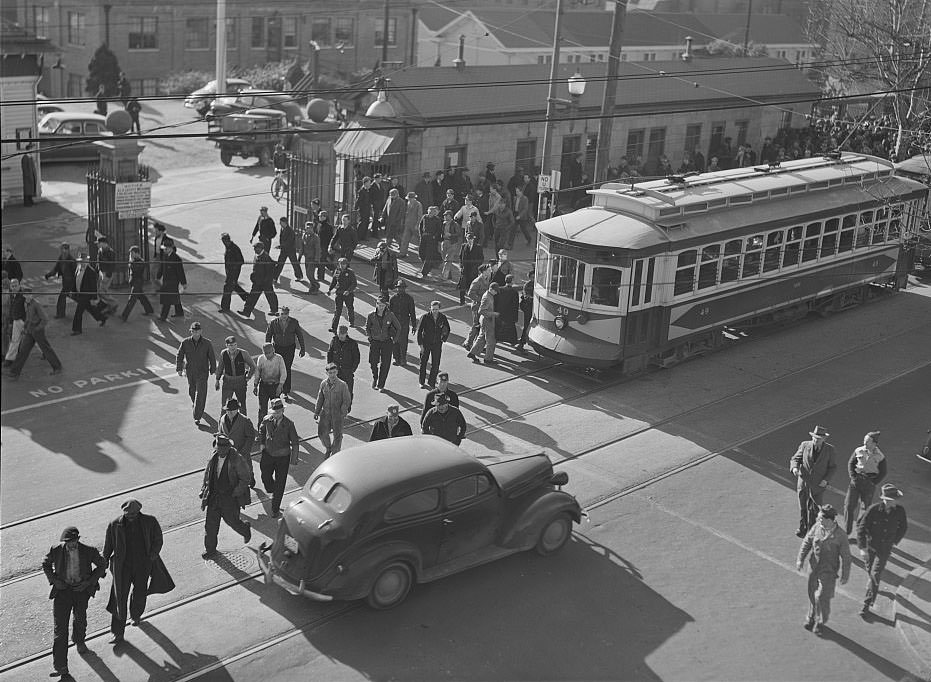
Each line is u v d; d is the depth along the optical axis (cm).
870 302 2878
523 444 1798
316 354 2191
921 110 3741
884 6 4078
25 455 1664
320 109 2980
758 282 2406
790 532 1546
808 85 4728
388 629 1236
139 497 1545
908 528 1595
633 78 3991
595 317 2102
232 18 6356
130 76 6016
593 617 1284
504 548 1363
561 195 3550
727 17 7212
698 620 1295
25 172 3344
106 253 2373
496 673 1162
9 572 1333
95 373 2036
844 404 2081
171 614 1255
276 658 1173
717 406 2036
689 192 2286
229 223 3281
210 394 1959
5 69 3241
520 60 6131
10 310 2009
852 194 2681
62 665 1123
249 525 1395
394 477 1265
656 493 1644
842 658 1233
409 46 7169
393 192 2831
